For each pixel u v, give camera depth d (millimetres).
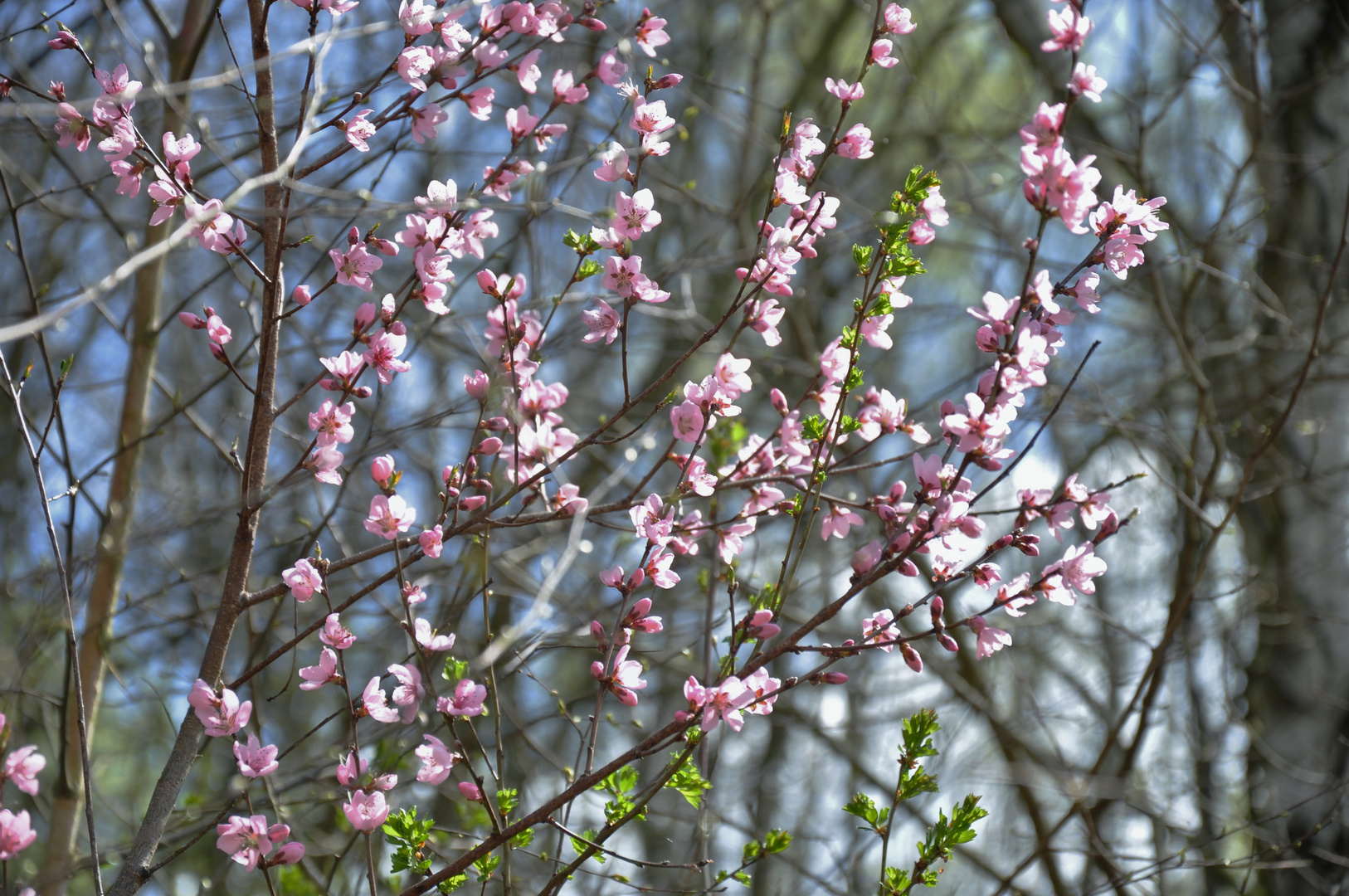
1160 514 8234
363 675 7234
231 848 2383
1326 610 6457
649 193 2820
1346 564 6562
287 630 5742
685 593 6508
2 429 6809
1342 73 7047
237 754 2424
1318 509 6676
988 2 8742
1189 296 6332
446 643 2500
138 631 4375
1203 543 6508
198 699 2453
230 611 2742
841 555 6914
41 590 4441
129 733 7582
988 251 7238
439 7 3113
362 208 2816
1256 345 6992
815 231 2838
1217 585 7207
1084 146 7602
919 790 2592
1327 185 7027
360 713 2498
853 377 2572
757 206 8688
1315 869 5988
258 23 2904
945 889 8555
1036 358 2354
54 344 6828
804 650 2453
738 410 2807
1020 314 2371
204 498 5996
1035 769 6922
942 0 9609
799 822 9023
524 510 3385
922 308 6199
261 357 2814
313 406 6406
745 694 2375
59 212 4434
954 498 2426
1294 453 6824
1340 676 6383
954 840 2506
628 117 4727
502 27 2957
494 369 2949
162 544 5566
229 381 6215
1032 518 2516
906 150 9523
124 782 7477
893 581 8469
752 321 2834
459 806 4648
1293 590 6496
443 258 2949
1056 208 2293
